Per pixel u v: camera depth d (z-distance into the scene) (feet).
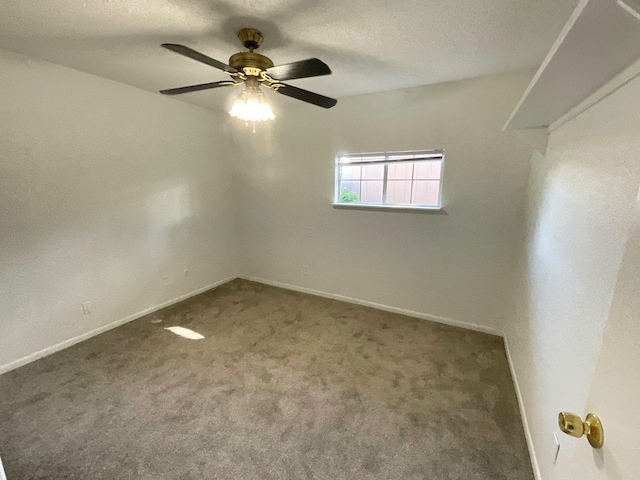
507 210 9.11
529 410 6.02
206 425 6.20
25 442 5.74
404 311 11.29
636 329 1.79
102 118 9.29
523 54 7.16
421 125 9.89
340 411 6.61
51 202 8.45
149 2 5.21
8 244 7.77
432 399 6.98
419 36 6.29
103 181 9.52
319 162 12.00
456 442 5.87
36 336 8.40
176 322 10.53
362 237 11.67
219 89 10.16
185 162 11.97
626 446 1.75
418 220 10.46
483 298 9.93
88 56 7.61
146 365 8.13
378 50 6.98
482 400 6.97
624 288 2.02
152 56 7.56
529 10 5.25
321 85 9.61
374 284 11.75
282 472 5.26
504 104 8.67
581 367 3.78
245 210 14.26
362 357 8.57
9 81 7.46
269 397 7.00
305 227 12.88
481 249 9.70
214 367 8.07
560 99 4.60
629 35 2.58
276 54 7.23
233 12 5.47
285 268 13.78
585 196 4.33
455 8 5.24
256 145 13.28
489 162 9.12
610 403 2.01
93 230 9.41
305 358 8.50
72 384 7.36
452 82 9.21
